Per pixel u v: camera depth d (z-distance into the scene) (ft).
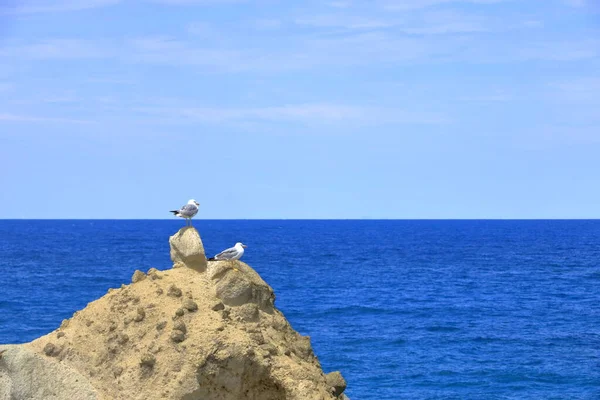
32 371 70.69
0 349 71.36
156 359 68.49
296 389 68.90
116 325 72.84
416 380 169.89
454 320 263.29
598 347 210.59
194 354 67.87
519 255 653.30
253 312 73.97
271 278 421.18
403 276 444.14
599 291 366.02
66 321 77.36
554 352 202.59
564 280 425.28
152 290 75.00
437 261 573.74
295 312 280.31
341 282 402.11
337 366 183.52
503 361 190.19
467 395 158.10
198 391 67.36
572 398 155.94
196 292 74.33
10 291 316.81
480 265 534.78
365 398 155.43
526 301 324.80
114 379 69.46
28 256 547.08
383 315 274.57
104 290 323.16
